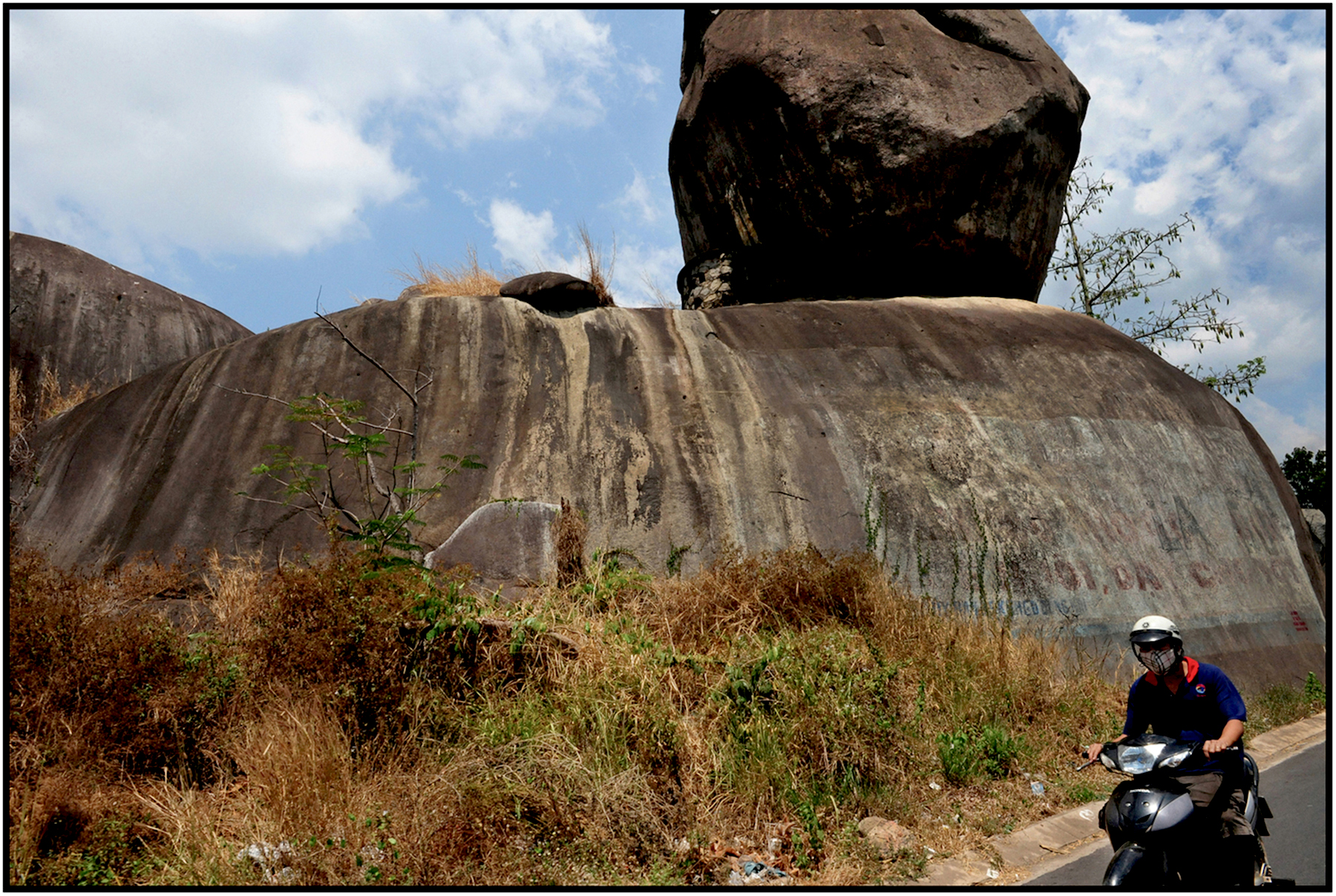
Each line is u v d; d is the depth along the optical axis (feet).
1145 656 12.86
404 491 26.03
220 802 16.06
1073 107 49.42
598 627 21.07
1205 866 11.97
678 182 55.88
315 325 36.70
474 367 35.60
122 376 46.29
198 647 20.17
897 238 47.42
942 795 19.31
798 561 26.40
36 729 16.26
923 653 24.20
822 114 46.19
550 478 31.78
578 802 15.34
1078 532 34.81
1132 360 44.47
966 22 50.72
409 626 19.17
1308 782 23.12
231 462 31.81
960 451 35.91
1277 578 39.73
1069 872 16.25
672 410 35.09
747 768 17.52
